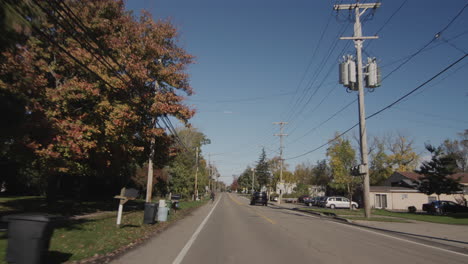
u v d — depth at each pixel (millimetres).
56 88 16219
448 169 35312
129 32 20109
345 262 8406
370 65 22922
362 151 23422
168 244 10797
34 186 33000
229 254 9281
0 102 9766
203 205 41250
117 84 17125
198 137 68500
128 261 8023
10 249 6219
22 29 7703
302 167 90062
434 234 15828
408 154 59656
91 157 19781
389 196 46656
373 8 21250
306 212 33375
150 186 22406
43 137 14117
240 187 168250
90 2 18078
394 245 11711
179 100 21891
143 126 21438
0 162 26672
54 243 9219
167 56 22547
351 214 28859
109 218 17094
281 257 8938
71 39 16797
